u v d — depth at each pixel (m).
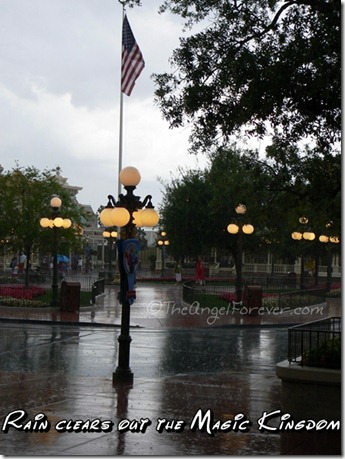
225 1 12.66
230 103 12.50
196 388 12.10
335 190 13.63
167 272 68.44
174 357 16.38
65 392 11.33
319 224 17.92
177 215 52.03
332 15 10.95
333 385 9.05
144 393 11.41
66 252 40.06
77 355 16.14
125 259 12.58
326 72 11.17
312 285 46.62
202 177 52.78
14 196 36.25
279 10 12.02
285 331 22.83
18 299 27.77
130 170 12.78
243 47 12.45
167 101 13.17
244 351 17.77
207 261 70.44
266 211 19.05
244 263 70.19
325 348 9.62
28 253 36.31
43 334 20.22
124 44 29.36
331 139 12.80
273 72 11.33
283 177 15.91
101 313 26.56
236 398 11.25
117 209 12.51
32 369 14.01
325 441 8.45
